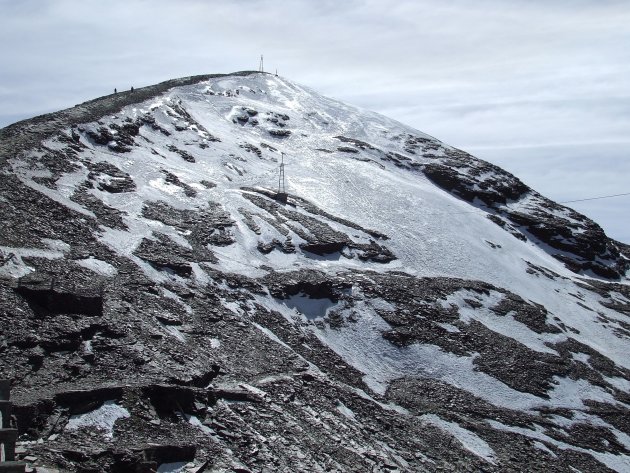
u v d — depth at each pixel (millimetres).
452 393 63094
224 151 102688
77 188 69562
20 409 34000
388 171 114938
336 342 65125
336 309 69750
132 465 33062
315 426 46312
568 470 55500
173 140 99125
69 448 33031
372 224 92000
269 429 42938
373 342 66938
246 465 38188
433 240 93000
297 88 152000
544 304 88062
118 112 96812
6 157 68000
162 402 40156
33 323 42531
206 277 64188
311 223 85000
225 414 42438
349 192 100438
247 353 53562
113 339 44938
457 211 105500
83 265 54188
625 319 92812
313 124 133000
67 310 45406
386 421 53062
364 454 45344
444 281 82625
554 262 107500
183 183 84250
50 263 51594
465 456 52344
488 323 77125
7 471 25641
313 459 41656
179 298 57531
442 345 69438
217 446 38625
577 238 115062
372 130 136375
